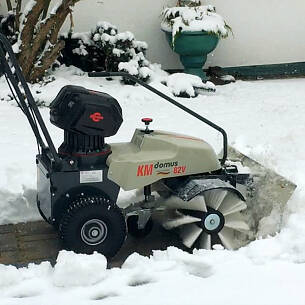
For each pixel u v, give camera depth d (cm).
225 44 959
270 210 410
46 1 771
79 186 375
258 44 974
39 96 708
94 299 316
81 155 373
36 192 442
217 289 322
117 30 842
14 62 368
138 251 393
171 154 387
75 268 327
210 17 855
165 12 873
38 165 400
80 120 363
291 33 984
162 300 313
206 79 885
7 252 386
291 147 562
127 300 313
